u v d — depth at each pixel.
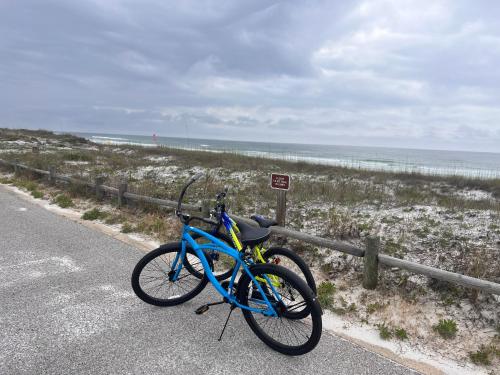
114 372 2.26
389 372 2.36
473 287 2.88
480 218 6.52
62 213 6.67
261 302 2.60
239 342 2.64
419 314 3.10
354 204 7.62
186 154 19.69
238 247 2.78
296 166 15.95
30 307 3.07
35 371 2.24
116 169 13.28
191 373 2.28
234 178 11.29
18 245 4.73
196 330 2.78
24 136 30.12
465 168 29.05
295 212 6.85
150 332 2.73
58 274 3.80
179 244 3.06
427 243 4.96
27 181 9.91
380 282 3.68
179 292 3.33
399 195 8.91
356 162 28.03
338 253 4.47
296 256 3.08
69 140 31.03
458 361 2.50
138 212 6.56
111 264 4.13
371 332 2.85
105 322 2.86
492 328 2.88
